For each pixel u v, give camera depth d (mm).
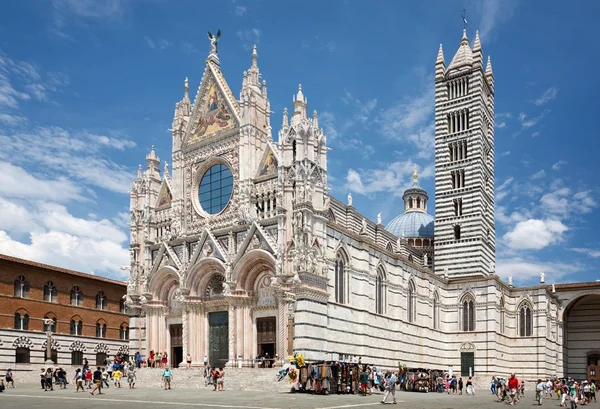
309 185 71062
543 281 109938
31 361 91875
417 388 78375
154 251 87875
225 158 82500
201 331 80000
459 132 114188
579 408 59812
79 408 41031
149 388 68562
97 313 104938
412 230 129875
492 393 82562
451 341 106312
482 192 111125
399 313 90438
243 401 48062
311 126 73375
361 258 82188
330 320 73000
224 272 77125
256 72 82625
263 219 74688
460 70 116062
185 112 89625
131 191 90562
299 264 68562
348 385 62188
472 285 106375
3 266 89688
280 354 70812
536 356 107938
